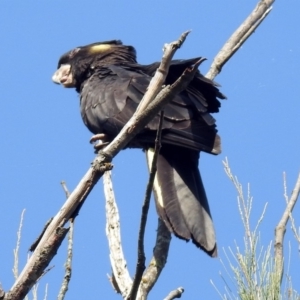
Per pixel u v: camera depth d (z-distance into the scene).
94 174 7.40
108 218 9.16
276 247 8.08
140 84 11.60
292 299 7.39
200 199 9.73
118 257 8.85
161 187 9.89
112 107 11.38
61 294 7.41
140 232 7.06
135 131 7.51
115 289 9.20
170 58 7.47
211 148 10.24
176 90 7.16
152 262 9.34
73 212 7.36
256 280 7.50
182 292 8.66
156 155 7.18
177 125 10.36
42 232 7.26
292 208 8.53
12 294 6.77
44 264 6.86
